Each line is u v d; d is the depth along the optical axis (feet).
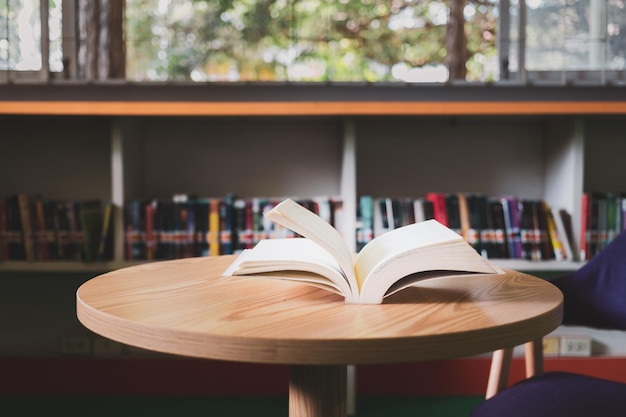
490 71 8.89
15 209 7.17
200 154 8.19
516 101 7.09
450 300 2.92
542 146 8.24
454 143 8.23
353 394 7.17
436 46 10.02
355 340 2.25
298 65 9.76
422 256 2.81
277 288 3.22
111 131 7.61
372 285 2.82
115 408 7.42
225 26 9.12
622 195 7.54
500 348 2.45
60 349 8.30
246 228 7.24
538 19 8.45
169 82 6.98
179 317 2.56
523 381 3.71
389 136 8.21
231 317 2.56
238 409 7.38
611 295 4.41
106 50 8.38
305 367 3.02
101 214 7.67
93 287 3.23
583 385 3.46
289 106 6.52
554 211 7.24
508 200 7.25
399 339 2.27
